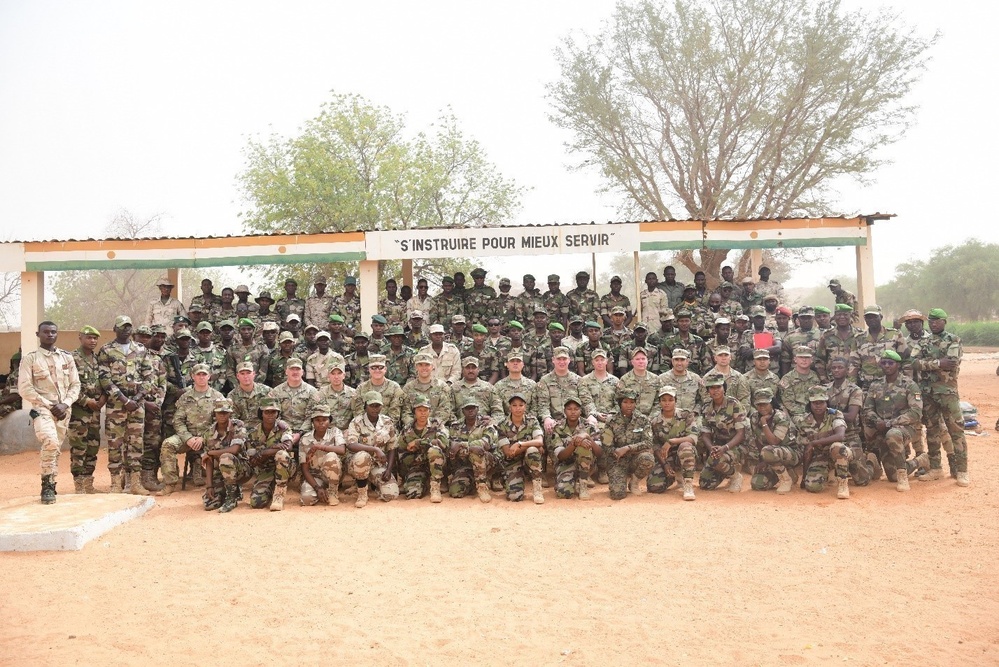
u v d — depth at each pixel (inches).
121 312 1482.5
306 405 428.5
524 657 208.5
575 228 581.0
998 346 2075.5
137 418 421.1
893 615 233.5
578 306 577.6
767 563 282.4
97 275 1486.2
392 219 957.8
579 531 329.4
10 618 237.9
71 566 286.8
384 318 532.1
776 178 941.8
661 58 949.8
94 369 420.8
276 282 883.4
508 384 438.6
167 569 283.4
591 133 984.3
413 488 404.5
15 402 605.3
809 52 888.9
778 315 512.7
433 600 249.9
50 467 366.9
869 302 585.9
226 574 277.1
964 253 2518.5
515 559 291.1
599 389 436.5
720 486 420.8
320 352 499.5
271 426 395.5
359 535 328.2
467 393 438.9
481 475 397.4
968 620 229.1
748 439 411.5
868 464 413.1
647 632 223.0
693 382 437.4
